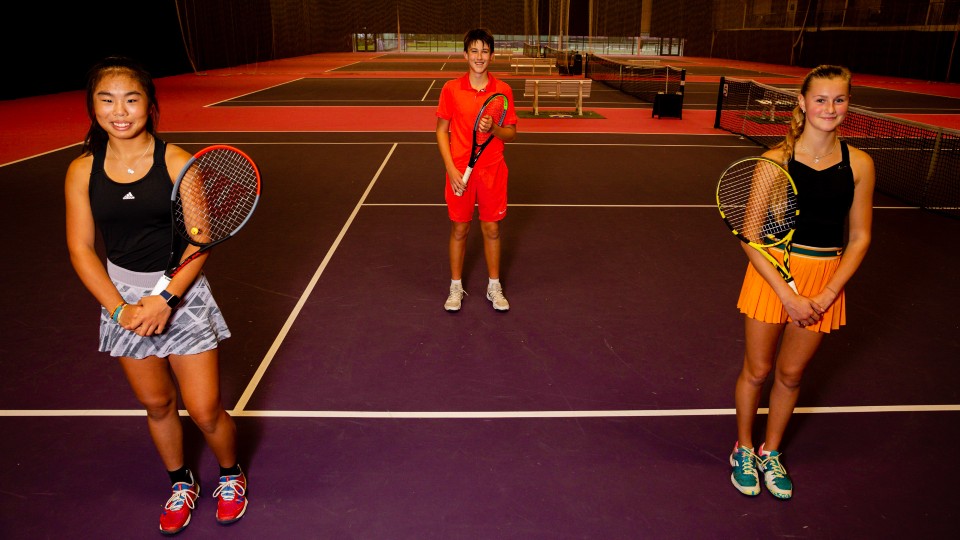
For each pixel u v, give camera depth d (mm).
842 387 3359
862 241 2312
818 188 2268
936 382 3408
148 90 1984
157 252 2117
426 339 3854
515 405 3176
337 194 7223
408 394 3266
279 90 18969
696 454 2830
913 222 6258
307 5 44719
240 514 2424
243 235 5766
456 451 2828
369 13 49188
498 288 4316
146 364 2203
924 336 3914
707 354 3701
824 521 2439
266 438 2906
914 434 2973
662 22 45531
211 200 2340
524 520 2430
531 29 47031
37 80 16781
